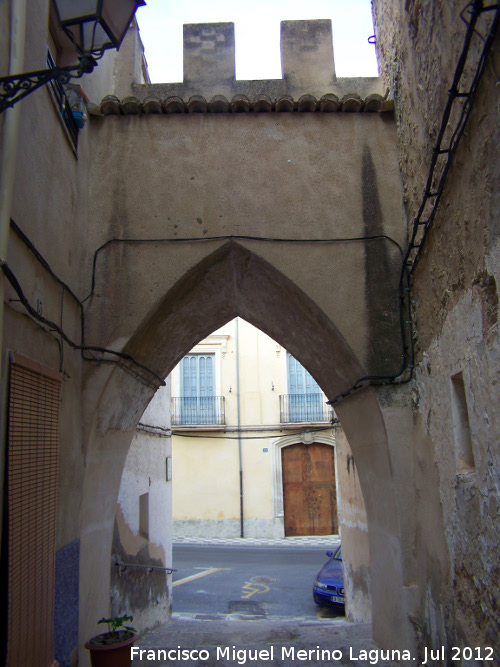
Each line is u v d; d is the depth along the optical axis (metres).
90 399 5.08
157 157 5.70
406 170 5.38
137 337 5.39
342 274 5.45
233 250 5.55
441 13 3.88
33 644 3.57
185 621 9.14
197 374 19.84
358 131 5.79
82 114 5.18
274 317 6.33
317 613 9.89
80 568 4.80
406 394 5.20
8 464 3.26
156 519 8.89
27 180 3.83
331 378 6.20
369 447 5.70
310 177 5.67
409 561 4.92
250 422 19.41
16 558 3.32
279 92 6.29
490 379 3.24
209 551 16.30
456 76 3.24
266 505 18.89
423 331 4.84
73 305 5.00
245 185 5.64
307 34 6.48
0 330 3.07
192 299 5.91
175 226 5.54
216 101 5.73
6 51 3.32
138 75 6.89
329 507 19.02
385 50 6.09
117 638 4.28
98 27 3.07
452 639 3.98
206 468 19.25
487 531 3.36
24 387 3.58
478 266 3.39
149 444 8.66
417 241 5.02
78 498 4.81
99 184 5.62
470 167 3.44
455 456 3.98
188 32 6.48
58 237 4.59
